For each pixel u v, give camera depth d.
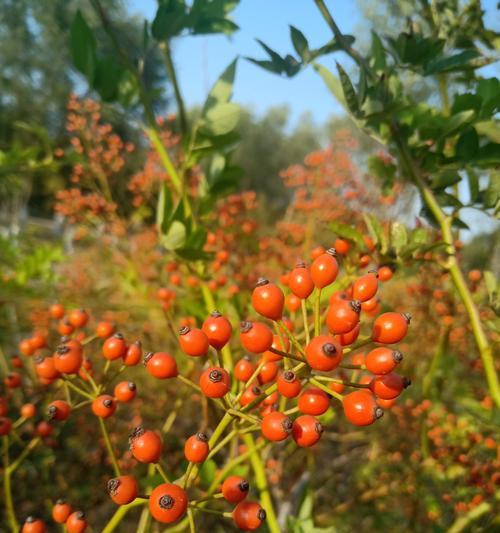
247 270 0.30
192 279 0.23
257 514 0.11
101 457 0.34
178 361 0.30
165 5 0.21
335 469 0.36
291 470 0.31
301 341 0.15
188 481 0.11
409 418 0.29
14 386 0.18
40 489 0.31
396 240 0.17
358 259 0.17
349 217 0.31
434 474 0.27
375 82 0.18
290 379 0.11
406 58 0.18
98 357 0.35
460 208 0.17
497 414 0.24
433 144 0.18
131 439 0.11
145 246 0.39
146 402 0.36
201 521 0.28
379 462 0.32
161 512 0.10
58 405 0.14
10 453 0.27
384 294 0.34
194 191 0.26
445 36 0.19
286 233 0.32
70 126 0.35
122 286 0.39
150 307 0.37
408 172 0.18
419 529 0.28
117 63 0.22
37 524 0.14
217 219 0.31
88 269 0.48
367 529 0.31
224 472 0.16
